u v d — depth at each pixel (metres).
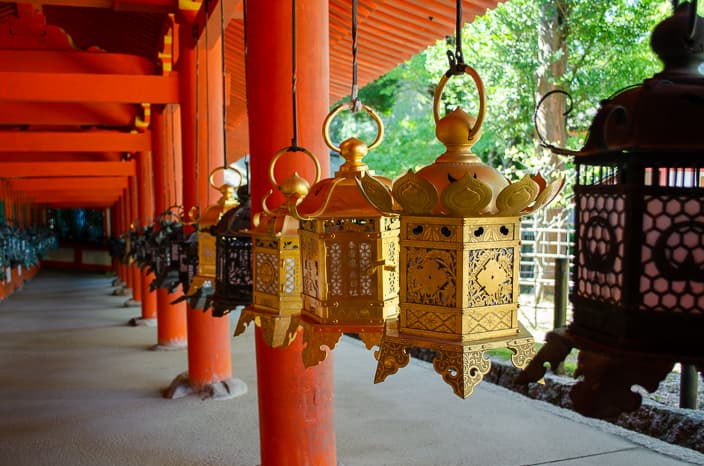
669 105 1.11
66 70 7.33
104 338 10.17
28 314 13.59
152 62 7.52
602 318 1.23
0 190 15.91
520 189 1.44
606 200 1.23
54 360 8.48
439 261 1.50
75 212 34.88
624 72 8.20
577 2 8.42
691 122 1.09
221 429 5.37
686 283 1.13
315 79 3.43
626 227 1.16
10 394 6.69
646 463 4.35
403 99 16.20
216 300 3.01
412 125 14.31
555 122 8.73
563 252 9.16
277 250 2.25
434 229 1.50
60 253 31.98
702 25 1.19
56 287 20.64
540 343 7.01
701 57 1.21
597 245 1.25
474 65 9.52
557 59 8.57
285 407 3.66
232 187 3.68
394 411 5.65
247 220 2.99
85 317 12.90
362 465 4.41
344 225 1.93
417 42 6.02
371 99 16.55
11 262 15.84
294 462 3.68
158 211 9.60
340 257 1.92
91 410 6.01
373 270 1.91
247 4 3.47
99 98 6.84
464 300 1.48
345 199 1.91
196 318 6.40
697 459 4.35
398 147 14.12
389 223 1.92
